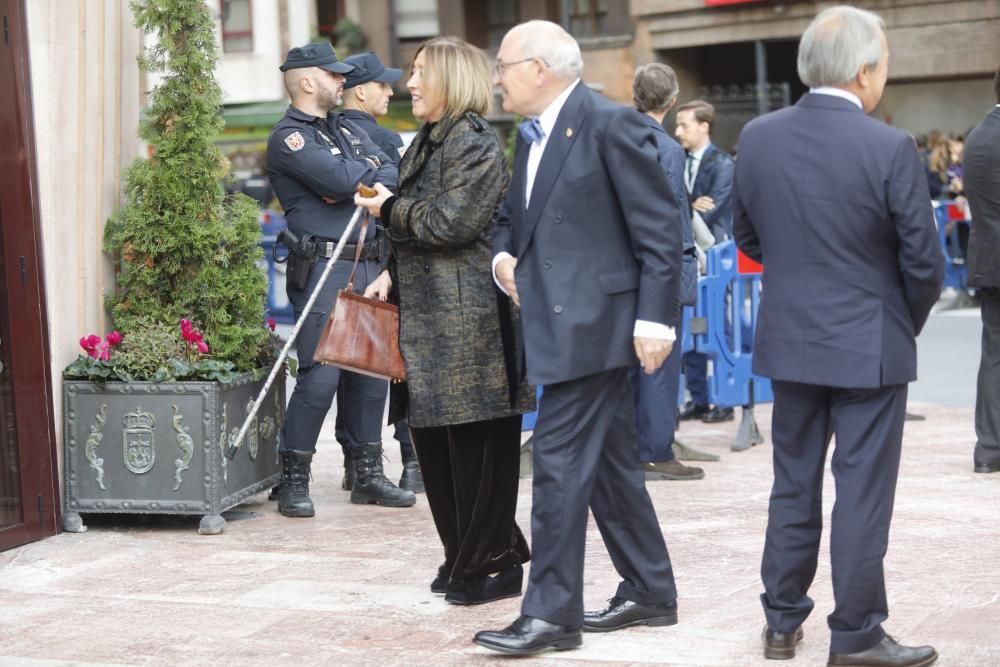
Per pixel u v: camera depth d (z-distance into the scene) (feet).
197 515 22.72
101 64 23.11
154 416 22.21
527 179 15.81
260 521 23.31
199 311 23.31
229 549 21.34
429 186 16.94
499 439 17.61
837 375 14.48
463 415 16.92
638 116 15.31
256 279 23.65
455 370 16.94
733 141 78.74
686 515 22.98
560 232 15.48
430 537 21.89
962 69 72.43
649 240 15.21
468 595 17.98
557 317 15.35
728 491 24.93
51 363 22.22
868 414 14.71
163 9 22.86
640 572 16.62
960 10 71.97
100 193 23.20
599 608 17.66
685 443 29.09
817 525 15.37
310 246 23.41
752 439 29.86
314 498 25.27
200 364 22.25
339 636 16.90
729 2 78.69
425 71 16.94
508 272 16.24
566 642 15.92
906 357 14.65
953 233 55.01
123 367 22.25
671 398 25.72
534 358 15.48
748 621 16.94
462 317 16.93
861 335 14.47
